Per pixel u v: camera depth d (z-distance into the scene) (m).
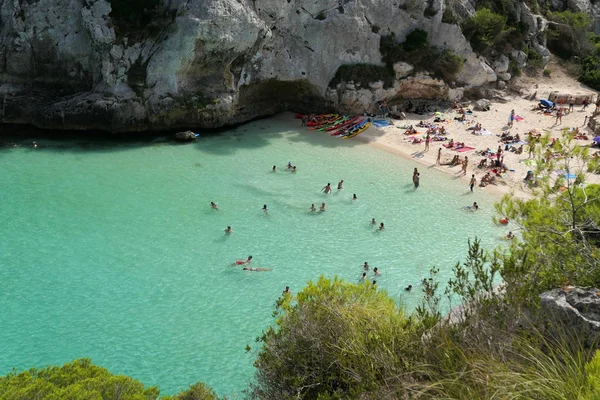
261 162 43.00
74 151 42.50
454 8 57.84
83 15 44.38
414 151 46.84
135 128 46.53
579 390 7.72
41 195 35.06
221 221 33.59
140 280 27.33
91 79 47.47
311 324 13.20
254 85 51.22
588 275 12.75
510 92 62.72
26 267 27.67
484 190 39.66
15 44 45.81
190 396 16.95
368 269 29.23
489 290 12.76
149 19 45.50
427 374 9.98
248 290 27.09
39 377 13.85
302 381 12.14
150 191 36.78
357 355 11.74
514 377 8.60
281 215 34.84
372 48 53.78
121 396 12.92
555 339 10.66
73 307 24.98
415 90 57.28
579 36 69.81
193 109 47.22
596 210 14.32
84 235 30.95
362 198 37.81
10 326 23.47
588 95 60.34
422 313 12.70
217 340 23.38
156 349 22.66
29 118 46.25
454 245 32.19
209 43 45.06
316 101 54.88
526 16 66.31
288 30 51.12
